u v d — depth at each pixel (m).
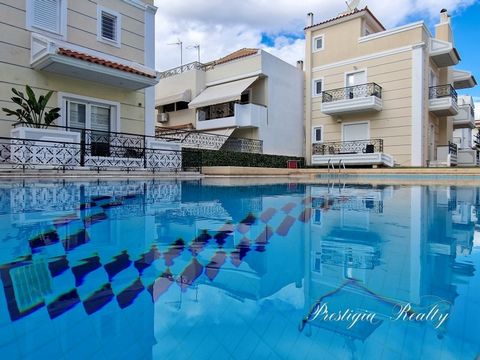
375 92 21.44
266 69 22.73
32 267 3.06
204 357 1.76
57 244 3.79
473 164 23.98
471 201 7.93
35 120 10.94
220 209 6.53
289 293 2.56
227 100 22.09
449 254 3.57
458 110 25.30
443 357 1.75
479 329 2.02
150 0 15.83
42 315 2.16
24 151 9.67
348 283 2.77
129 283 2.74
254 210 6.52
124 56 14.73
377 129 22.08
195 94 24.66
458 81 27.11
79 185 8.98
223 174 15.90
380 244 4.04
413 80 20.59
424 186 12.06
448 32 23.25
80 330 2.02
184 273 3.02
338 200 8.14
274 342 1.88
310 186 12.16
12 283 2.69
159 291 2.61
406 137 20.91
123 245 3.85
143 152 12.95
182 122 25.92
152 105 15.52
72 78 12.84
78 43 13.18
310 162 24.61
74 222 4.93
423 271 3.04
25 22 11.74
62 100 12.61
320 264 3.29
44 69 11.91
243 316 2.17
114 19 14.50
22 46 11.64
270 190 10.41
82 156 11.10
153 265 3.21
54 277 2.83
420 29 20.41
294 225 5.21
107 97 13.90
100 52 13.86
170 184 10.80
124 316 2.17
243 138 22.95
